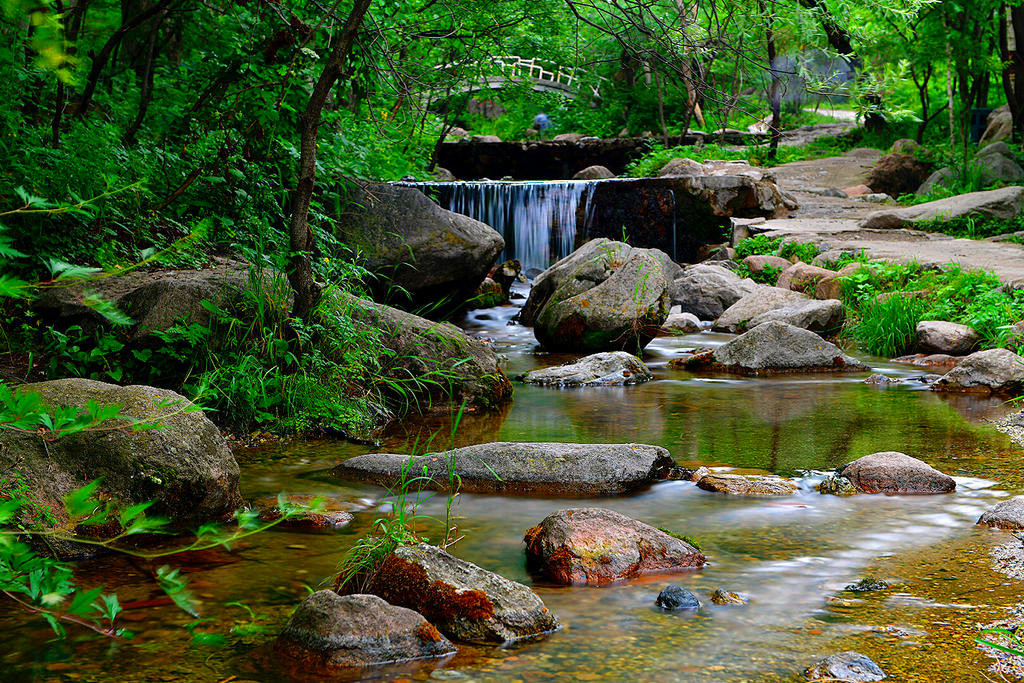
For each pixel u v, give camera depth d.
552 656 3.18
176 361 6.68
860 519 4.79
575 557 3.97
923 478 5.35
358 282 10.01
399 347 7.74
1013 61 24.44
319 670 3.07
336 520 4.70
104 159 8.29
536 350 11.34
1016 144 24.06
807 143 29.92
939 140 28.77
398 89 7.95
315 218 9.67
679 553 4.12
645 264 11.22
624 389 8.88
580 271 11.51
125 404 4.58
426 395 7.67
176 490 4.47
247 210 9.57
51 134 8.67
